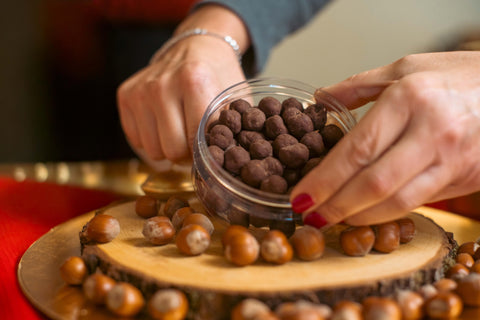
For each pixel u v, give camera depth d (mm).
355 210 348
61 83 1016
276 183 374
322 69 1264
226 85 495
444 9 1250
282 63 1251
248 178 381
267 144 396
